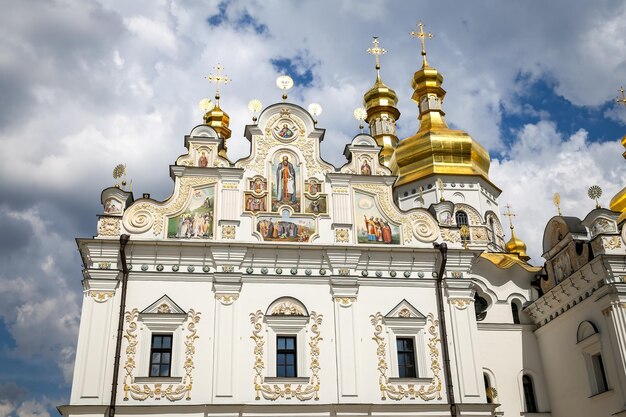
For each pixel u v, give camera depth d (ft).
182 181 105.91
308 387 95.81
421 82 167.43
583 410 106.73
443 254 105.70
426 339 101.81
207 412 91.66
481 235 140.26
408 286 104.78
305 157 110.93
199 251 101.19
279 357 98.02
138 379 92.89
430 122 161.07
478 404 97.45
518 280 125.18
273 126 112.27
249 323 98.32
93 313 95.30
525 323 121.70
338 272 103.14
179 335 96.43
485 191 148.36
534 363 118.62
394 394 97.30
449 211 111.45
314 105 117.08
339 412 94.12
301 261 103.30
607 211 105.91
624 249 103.30
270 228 105.09
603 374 104.58
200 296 99.09
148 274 99.14
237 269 100.83
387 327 101.55
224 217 104.32
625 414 95.76
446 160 148.05
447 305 104.32
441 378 99.60
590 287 105.91
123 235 99.09
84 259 101.35
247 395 93.91
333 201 108.27
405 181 147.95
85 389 90.79
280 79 118.73
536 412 115.03
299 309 100.53
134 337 95.45
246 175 108.06
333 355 98.32
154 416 90.68
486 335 118.93
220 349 95.50
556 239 117.80
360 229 107.45
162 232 102.53
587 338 105.19
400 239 107.86
